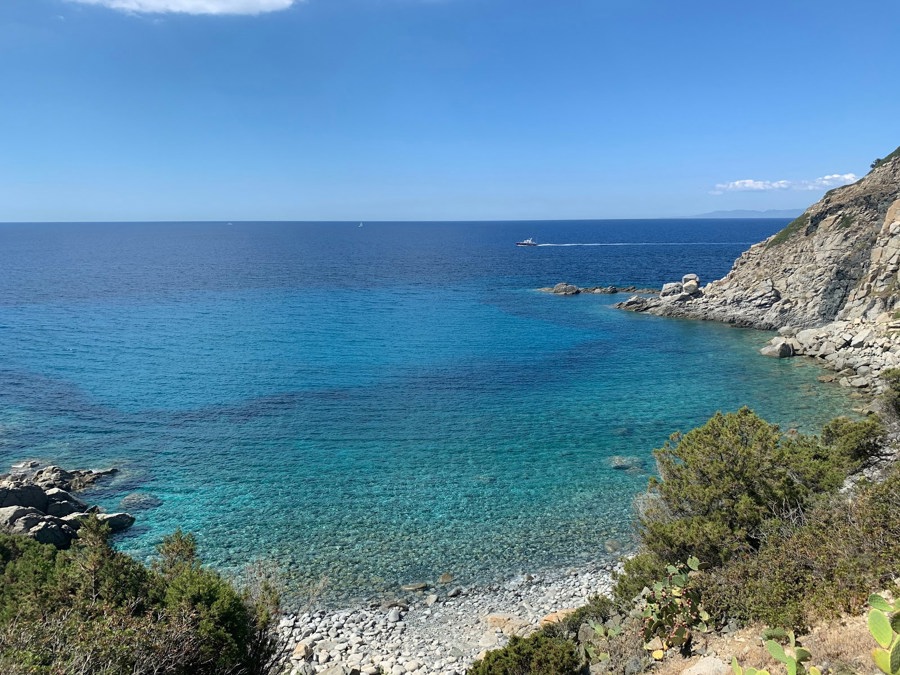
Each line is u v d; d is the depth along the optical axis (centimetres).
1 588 1622
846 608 1234
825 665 1063
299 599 2467
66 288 11975
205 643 1380
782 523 1736
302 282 13538
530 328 8306
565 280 13700
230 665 1408
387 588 2550
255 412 4775
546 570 2667
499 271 15750
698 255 19812
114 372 5869
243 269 16475
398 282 13575
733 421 2159
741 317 8438
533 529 3012
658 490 2175
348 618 2348
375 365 6281
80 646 1138
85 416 4641
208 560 2748
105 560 1567
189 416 4669
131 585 1562
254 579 2567
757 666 1162
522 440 4219
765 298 8475
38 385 5403
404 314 9419
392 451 4016
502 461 3856
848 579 1307
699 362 6431
